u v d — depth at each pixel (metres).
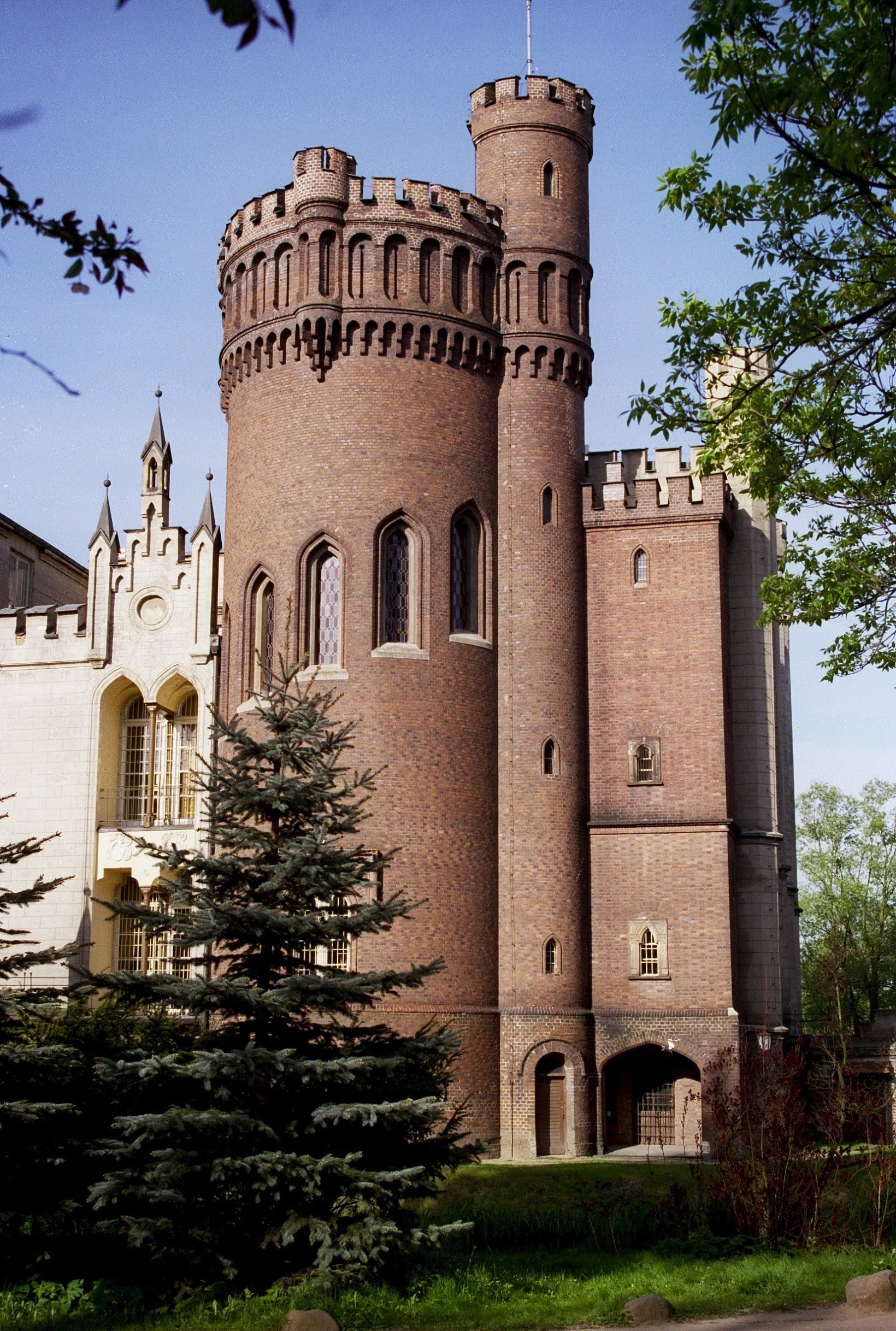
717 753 51.56
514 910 49.66
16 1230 24.44
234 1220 24.62
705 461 27.08
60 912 54.09
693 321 25.91
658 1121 51.62
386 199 50.66
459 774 49.03
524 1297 24.34
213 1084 24.66
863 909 82.56
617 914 51.16
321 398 50.00
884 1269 25.00
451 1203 35.56
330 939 25.89
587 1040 49.91
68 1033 29.16
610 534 53.53
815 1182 29.00
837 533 30.23
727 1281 25.27
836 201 22.42
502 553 51.88
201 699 53.94
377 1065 25.16
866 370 25.75
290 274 50.94
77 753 55.12
